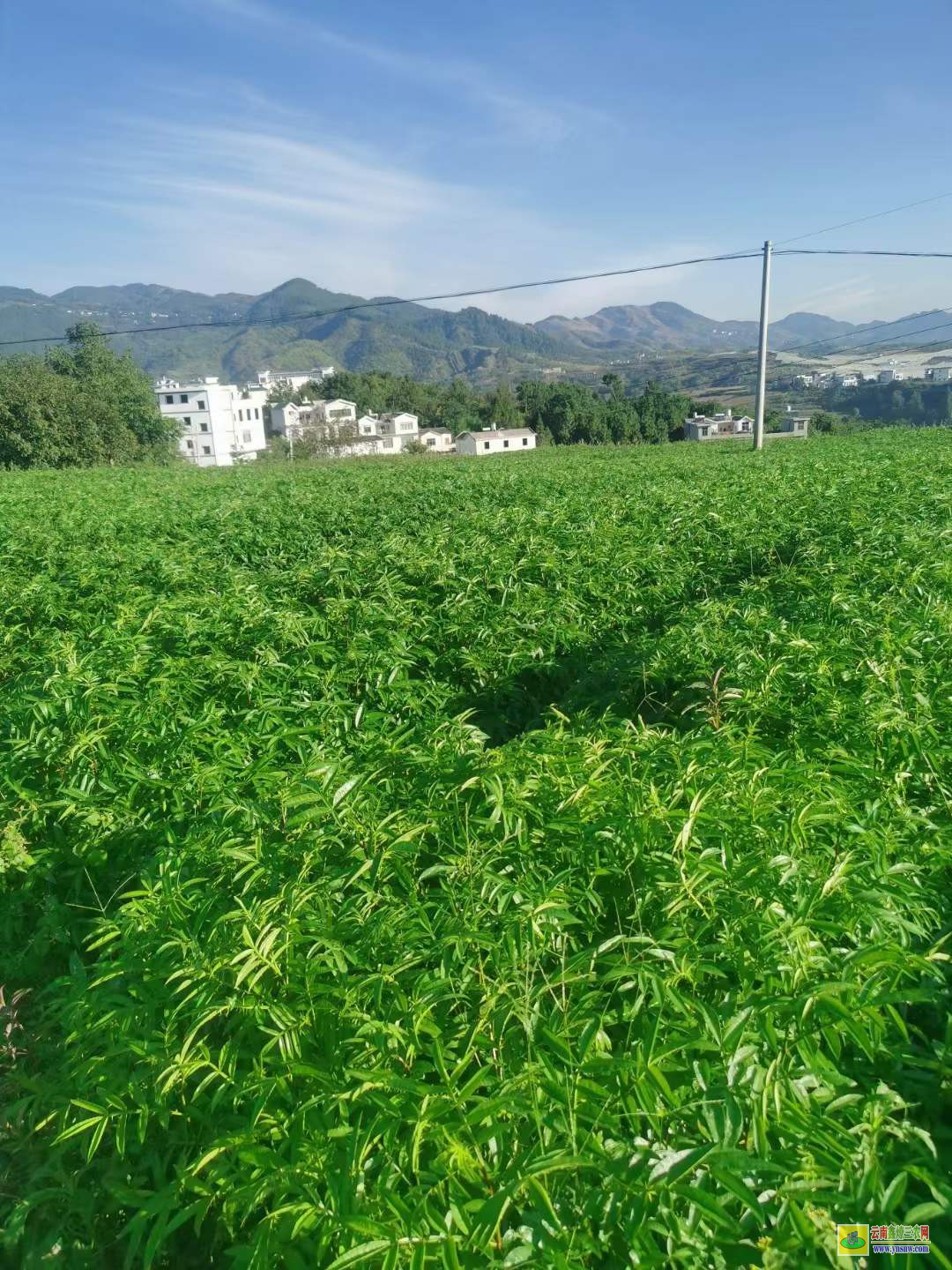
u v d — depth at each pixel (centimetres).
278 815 368
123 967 290
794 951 243
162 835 417
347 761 401
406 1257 182
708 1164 188
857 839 307
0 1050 340
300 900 284
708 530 1062
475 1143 199
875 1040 223
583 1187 195
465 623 710
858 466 1788
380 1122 208
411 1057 229
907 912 279
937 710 416
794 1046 221
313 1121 217
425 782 371
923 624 528
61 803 434
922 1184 206
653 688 575
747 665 495
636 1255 178
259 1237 199
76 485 2455
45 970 402
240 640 670
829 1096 215
